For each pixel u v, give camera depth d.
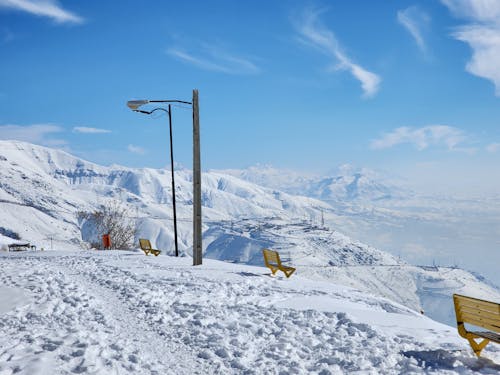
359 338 7.50
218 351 6.80
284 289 12.52
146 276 14.47
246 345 7.15
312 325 8.34
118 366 5.87
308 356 6.71
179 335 7.71
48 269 16.05
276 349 6.95
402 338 7.46
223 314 9.17
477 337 6.37
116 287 12.34
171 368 6.08
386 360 6.27
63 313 8.95
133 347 6.89
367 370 5.94
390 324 8.41
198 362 6.37
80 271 16.42
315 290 12.45
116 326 8.16
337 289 12.96
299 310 9.55
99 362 5.92
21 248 53.69
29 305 9.40
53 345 6.57
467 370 5.78
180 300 10.52
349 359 6.42
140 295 10.91
